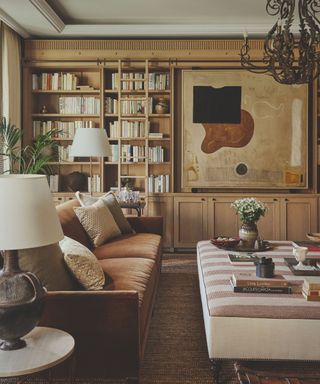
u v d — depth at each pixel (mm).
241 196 6207
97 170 6566
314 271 3086
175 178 6508
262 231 6199
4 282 1850
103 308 2201
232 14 5664
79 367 2225
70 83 6320
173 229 6258
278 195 6172
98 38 6258
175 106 6457
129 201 5738
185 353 2914
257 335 2412
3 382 2277
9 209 1749
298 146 6289
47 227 1820
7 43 5621
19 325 1825
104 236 4164
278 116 6285
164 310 3748
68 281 2484
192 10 5531
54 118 6559
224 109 6320
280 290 2686
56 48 6141
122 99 6234
